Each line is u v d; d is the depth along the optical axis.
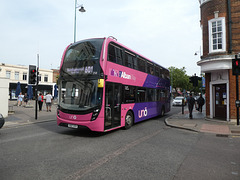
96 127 6.86
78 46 7.71
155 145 6.17
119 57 8.27
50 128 9.16
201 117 13.77
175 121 11.52
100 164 4.34
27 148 5.59
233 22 11.07
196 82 13.33
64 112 7.32
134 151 5.43
